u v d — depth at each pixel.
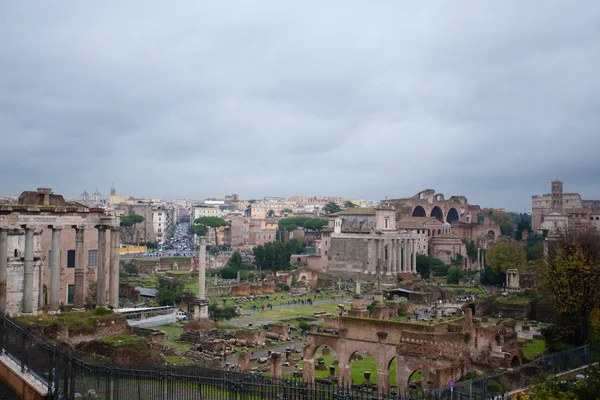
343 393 34.09
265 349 99.38
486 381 49.91
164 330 111.62
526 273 179.25
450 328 68.56
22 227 69.81
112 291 82.06
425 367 62.44
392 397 38.19
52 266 74.19
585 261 82.25
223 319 131.38
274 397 33.69
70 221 76.31
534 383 47.72
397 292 186.88
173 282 172.62
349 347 70.06
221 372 36.50
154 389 35.97
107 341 66.75
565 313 82.69
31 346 39.00
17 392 37.53
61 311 80.00
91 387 37.00
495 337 71.69
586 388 38.84
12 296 71.94
